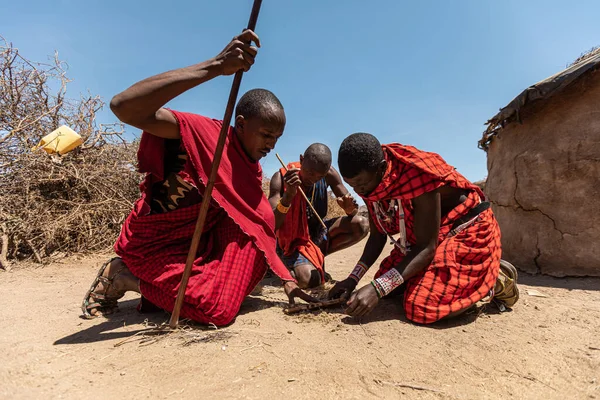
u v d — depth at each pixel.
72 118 6.61
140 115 2.12
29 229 5.28
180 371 1.89
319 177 3.80
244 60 2.07
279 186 4.05
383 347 2.17
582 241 3.86
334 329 2.45
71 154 6.21
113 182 6.55
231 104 2.14
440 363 1.99
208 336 2.30
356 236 4.24
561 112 4.03
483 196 2.93
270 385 1.76
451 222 2.73
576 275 3.86
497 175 4.75
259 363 1.97
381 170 2.52
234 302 2.51
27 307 3.06
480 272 2.58
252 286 2.80
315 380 1.81
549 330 2.43
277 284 3.95
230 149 2.66
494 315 2.72
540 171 4.09
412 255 2.59
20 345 2.22
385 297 3.09
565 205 3.95
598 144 3.79
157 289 2.57
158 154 2.46
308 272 3.64
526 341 2.26
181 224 2.66
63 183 5.97
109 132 6.73
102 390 1.73
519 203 4.29
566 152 3.95
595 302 3.08
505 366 1.97
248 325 2.52
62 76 6.62
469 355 2.08
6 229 5.15
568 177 3.93
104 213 6.14
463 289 2.52
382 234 3.13
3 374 1.86
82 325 2.58
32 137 6.24
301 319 2.64
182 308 2.47
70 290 3.72
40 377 1.84
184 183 2.61
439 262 2.60
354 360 2.02
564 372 1.91
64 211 5.80
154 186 2.68
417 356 2.07
